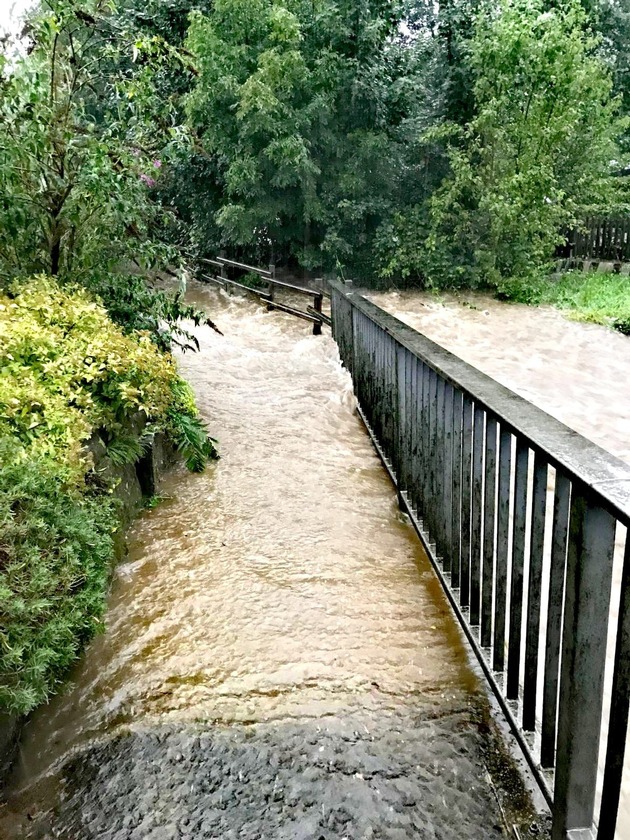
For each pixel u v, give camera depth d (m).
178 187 11.57
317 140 10.56
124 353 3.28
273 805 1.77
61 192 3.92
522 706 1.88
